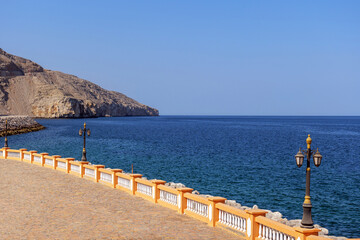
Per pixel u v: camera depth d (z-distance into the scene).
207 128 173.75
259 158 59.47
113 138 100.12
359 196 32.34
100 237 13.30
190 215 16.52
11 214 16.52
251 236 12.97
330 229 23.05
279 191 34.03
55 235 13.46
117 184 23.27
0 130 99.50
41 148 70.44
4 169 31.88
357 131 160.25
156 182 19.11
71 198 20.19
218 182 37.97
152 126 186.12
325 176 43.16
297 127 197.50
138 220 15.74
